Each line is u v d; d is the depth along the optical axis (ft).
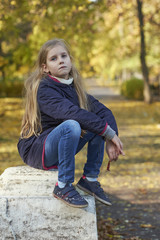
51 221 7.97
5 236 8.00
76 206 7.45
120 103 74.54
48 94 7.88
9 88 84.94
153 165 23.68
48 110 7.80
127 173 21.61
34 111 8.05
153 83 106.63
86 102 8.64
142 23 68.74
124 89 99.50
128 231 13.25
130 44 85.05
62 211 7.95
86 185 8.32
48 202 7.98
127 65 104.47
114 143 7.70
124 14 63.77
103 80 187.11
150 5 71.05
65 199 7.57
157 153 27.37
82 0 31.83
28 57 43.98
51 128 8.05
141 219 14.49
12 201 8.03
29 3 31.71
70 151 7.44
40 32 36.94
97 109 8.77
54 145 7.60
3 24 31.99
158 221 14.28
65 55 8.31
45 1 32.07
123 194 17.80
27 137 8.19
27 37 43.60
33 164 8.18
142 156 26.32
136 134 36.91
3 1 31.04
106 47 101.19
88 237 7.91
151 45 81.10
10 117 47.39
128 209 15.69
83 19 34.63
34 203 8.00
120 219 14.53
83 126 7.57
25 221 8.01
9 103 66.49
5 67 47.62
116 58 120.47
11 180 8.35
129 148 29.17
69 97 8.32
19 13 32.99
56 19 34.37
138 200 16.87
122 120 48.98
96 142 8.26
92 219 7.95
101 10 34.76
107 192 18.07
